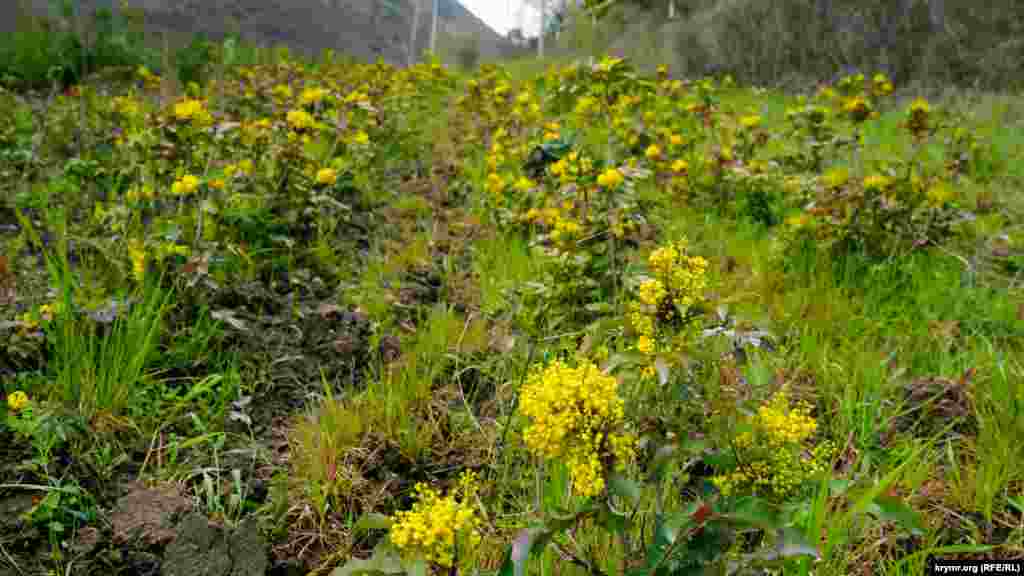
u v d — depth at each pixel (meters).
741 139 5.69
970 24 11.28
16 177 5.00
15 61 9.89
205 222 3.43
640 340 1.60
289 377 2.92
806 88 12.38
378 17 32.62
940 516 2.22
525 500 2.21
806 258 4.04
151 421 2.53
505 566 1.35
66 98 6.81
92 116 6.11
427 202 5.34
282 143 4.26
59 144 5.74
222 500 2.25
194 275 3.02
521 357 2.97
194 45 11.99
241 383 2.83
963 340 3.41
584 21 11.86
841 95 8.35
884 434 2.61
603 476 1.42
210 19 21.55
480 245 4.38
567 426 1.39
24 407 2.28
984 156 6.45
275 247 3.85
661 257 1.66
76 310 2.78
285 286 3.66
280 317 3.30
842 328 3.35
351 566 1.41
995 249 4.40
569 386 1.39
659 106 7.50
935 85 10.98
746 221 4.72
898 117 8.52
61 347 2.63
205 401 2.62
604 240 3.21
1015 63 10.34
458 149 6.87
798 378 2.97
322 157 5.29
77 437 2.34
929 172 5.50
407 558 1.39
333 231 4.36
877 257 4.04
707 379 1.83
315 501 2.21
